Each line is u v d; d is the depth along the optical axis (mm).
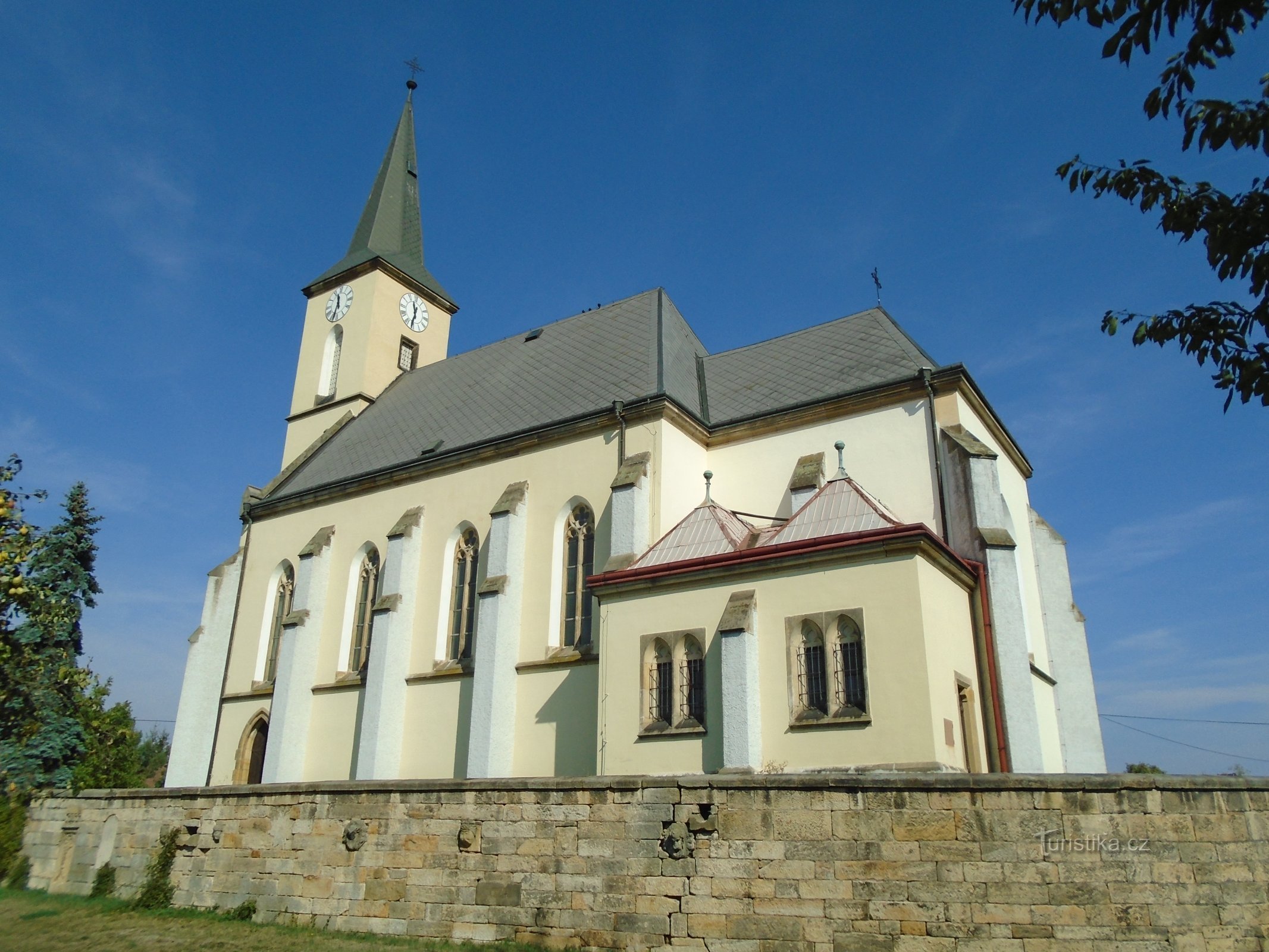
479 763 27156
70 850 23391
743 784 14094
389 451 38219
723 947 13562
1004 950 12102
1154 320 10594
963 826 12711
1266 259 9758
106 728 47344
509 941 15266
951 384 26859
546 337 39750
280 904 18234
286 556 38406
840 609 20859
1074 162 10805
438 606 31859
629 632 23516
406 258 50875
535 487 30734
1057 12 9781
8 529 22172
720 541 24250
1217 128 9234
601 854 14898
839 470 25000
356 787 17938
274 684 34812
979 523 24719
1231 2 8883
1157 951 11680
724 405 32219
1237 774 12469
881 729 19547
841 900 13047
